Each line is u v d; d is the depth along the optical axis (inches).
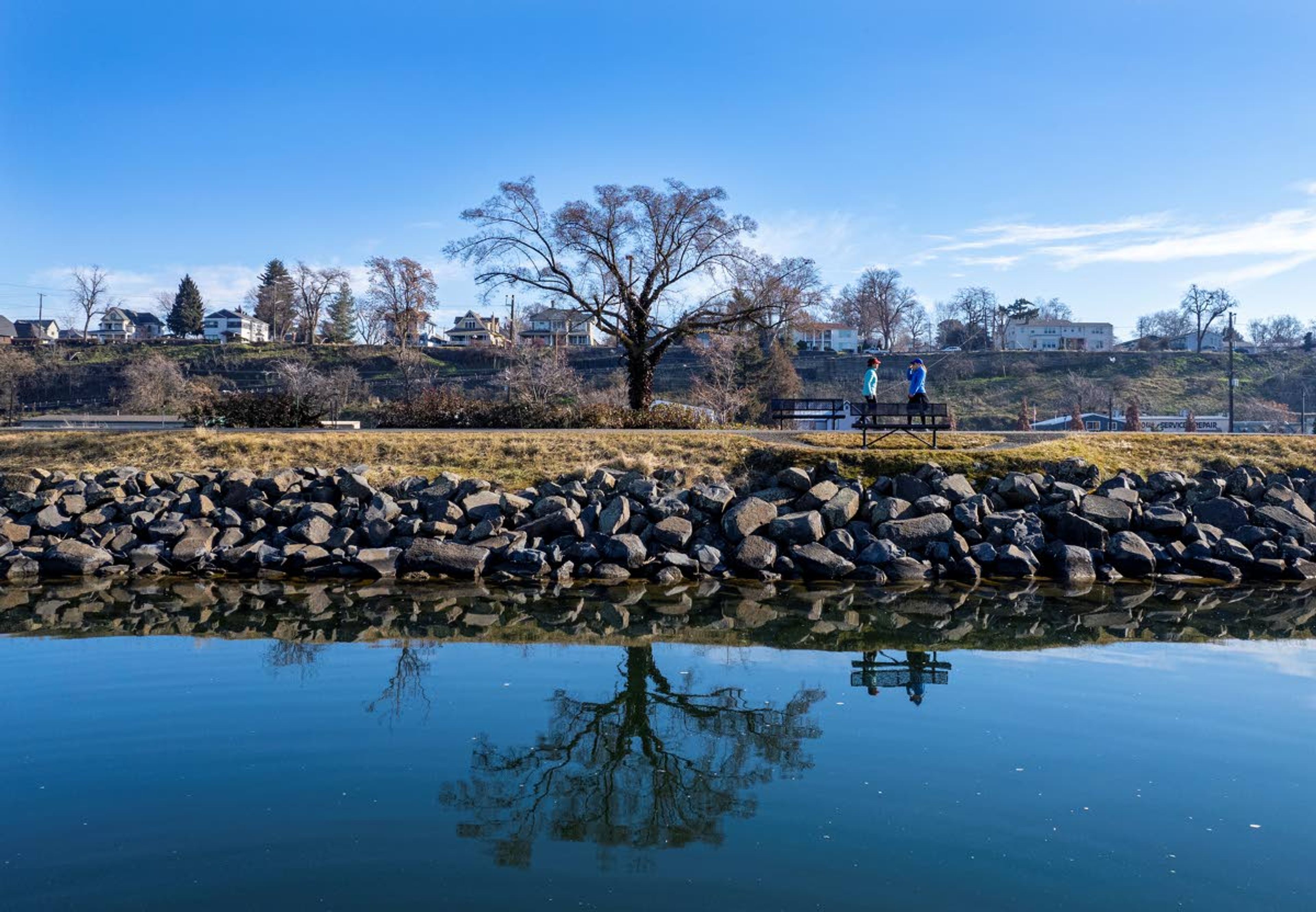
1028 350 5319.9
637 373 1594.5
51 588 767.1
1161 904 263.7
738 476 992.9
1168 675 517.0
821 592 768.9
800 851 297.7
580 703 461.4
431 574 824.3
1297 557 865.5
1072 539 876.6
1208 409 4151.1
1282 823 319.9
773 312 1611.7
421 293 3051.2
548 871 281.9
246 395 1396.4
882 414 1028.5
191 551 850.1
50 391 3841.0
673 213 1540.4
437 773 362.6
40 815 315.6
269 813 319.3
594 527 888.9
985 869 285.0
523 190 1531.7
